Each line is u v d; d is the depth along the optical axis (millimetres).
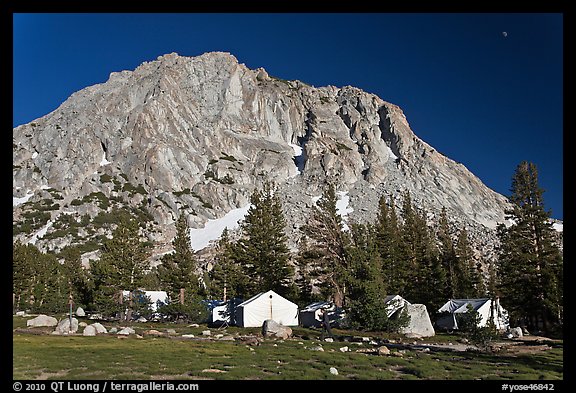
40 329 46469
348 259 62750
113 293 64562
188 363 22734
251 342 36000
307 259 77438
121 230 67125
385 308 49844
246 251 80625
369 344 36844
